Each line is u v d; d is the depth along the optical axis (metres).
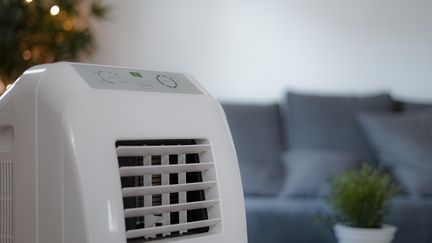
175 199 0.83
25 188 0.73
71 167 0.68
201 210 0.85
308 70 3.35
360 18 3.33
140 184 0.80
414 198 2.53
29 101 0.73
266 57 3.37
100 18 3.42
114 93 0.76
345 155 2.77
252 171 2.80
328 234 2.32
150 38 3.44
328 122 3.01
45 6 3.09
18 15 3.04
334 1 3.34
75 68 0.77
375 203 1.62
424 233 2.33
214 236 0.83
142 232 0.76
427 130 2.81
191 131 0.83
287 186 2.70
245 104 3.12
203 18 3.40
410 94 3.30
